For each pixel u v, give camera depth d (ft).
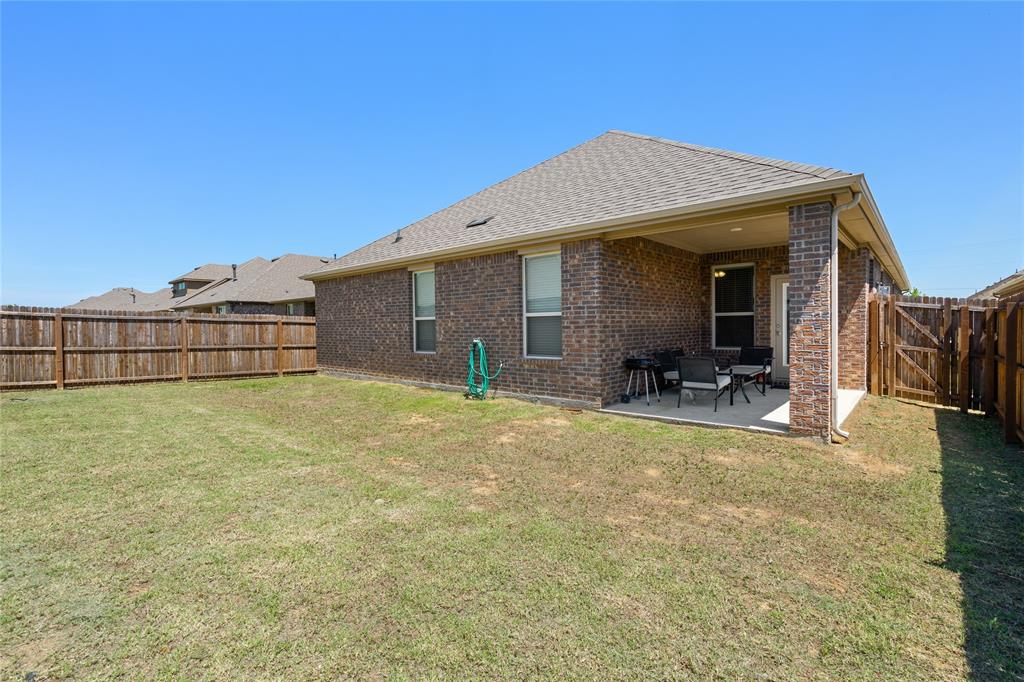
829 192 19.31
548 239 28.30
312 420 26.43
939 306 27.91
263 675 7.30
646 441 20.65
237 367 48.34
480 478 16.52
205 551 11.23
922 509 13.28
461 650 7.83
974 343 25.85
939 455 18.17
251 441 21.70
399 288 40.04
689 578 9.98
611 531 12.26
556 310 29.50
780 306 33.24
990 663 7.42
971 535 11.72
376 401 32.30
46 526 12.61
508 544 11.55
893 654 7.66
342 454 19.56
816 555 10.91
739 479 15.93
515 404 29.50
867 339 31.27
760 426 22.03
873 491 14.66
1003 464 17.08
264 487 15.60
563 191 33.68
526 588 9.63
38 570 10.40
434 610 8.91
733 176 23.86
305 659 7.65
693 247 33.94
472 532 12.21
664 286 32.32
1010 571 10.11
